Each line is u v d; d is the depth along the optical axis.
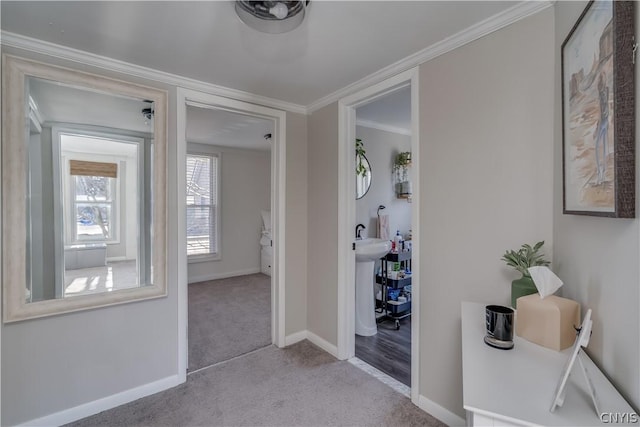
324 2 1.37
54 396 1.76
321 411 1.88
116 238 1.96
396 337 3.00
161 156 2.09
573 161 1.10
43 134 1.74
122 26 1.56
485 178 1.58
